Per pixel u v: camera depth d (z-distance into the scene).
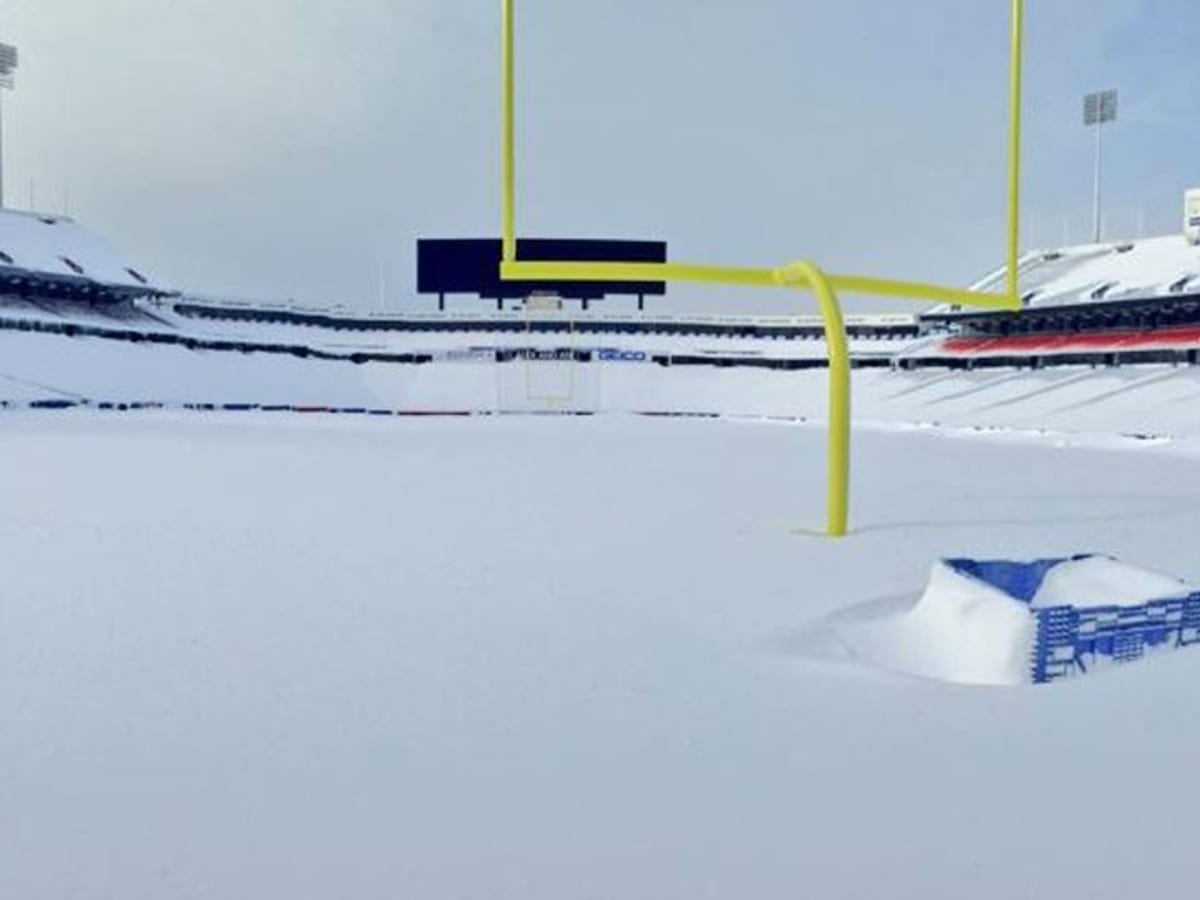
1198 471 12.93
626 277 6.65
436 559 5.44
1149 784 2.24
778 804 2.14
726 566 5.23
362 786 2.23
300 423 26.55
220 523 6.89
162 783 2.24
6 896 1.73
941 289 6.89
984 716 2.74
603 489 9.85
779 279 6.78
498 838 1.97
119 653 3.35
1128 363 32.22
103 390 33.34
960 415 33.88
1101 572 3.69
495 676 3.11
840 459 6.39
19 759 2.38
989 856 1.89
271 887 1.77
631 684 3.03
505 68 6.55
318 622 3.85
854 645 3.63
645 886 1.78
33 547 5.72
